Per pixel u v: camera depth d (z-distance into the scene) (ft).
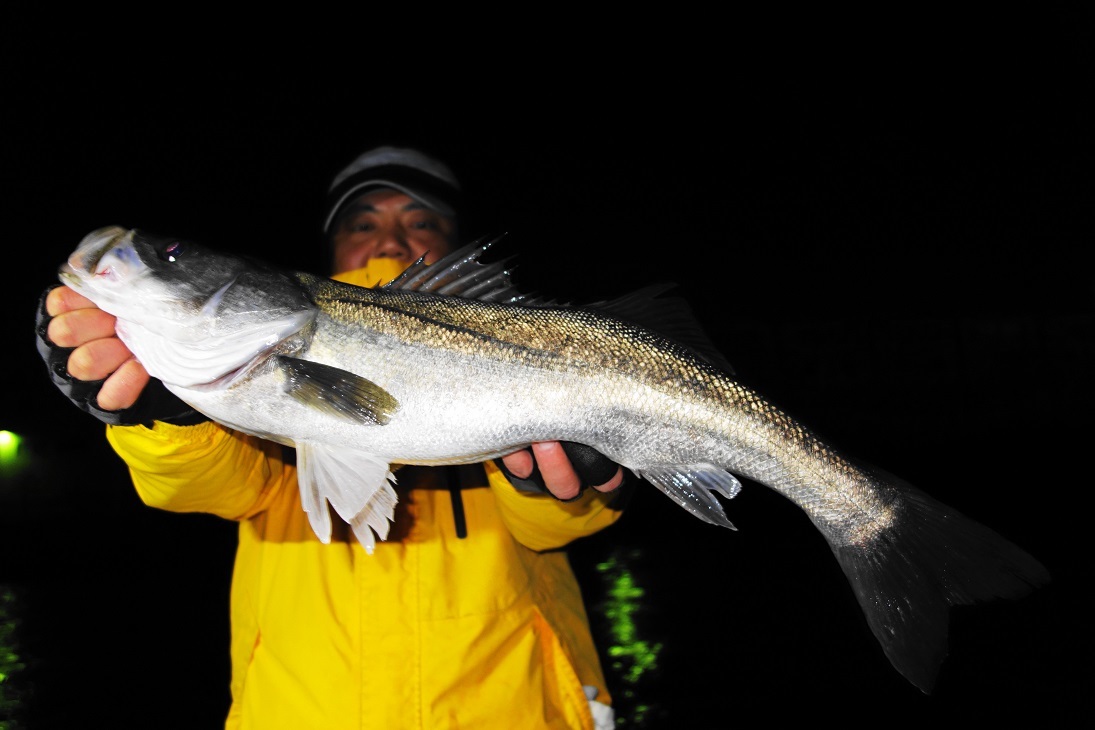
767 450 2.41
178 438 2.14
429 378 2.28
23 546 10.25
